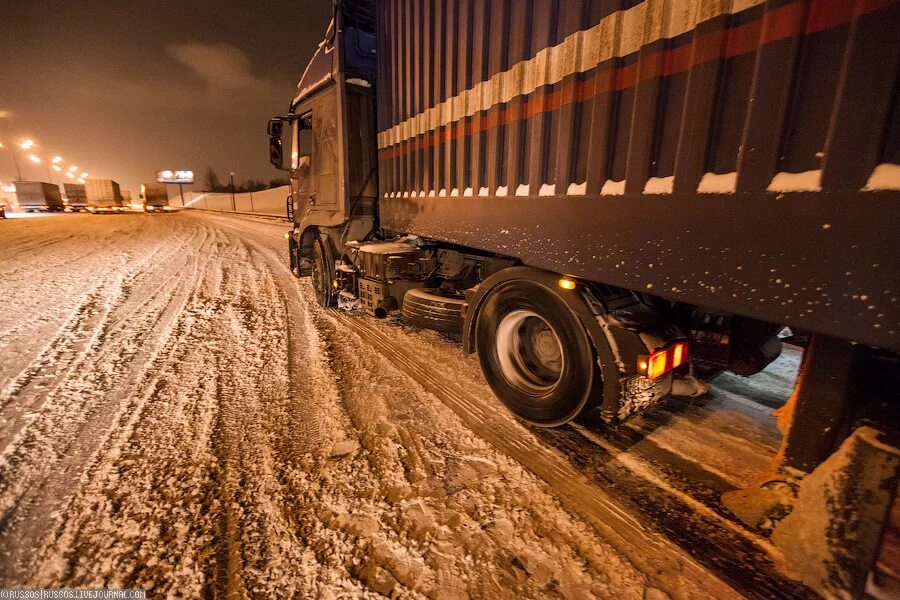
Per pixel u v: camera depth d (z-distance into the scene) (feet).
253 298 20.13
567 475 7.06
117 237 50.06
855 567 4.31
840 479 4.51
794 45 3.64
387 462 7.40
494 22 7.58
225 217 109.19
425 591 4.96
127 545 5.56
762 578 5.06
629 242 5.43
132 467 7.20
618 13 5.24
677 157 4.75
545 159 6.75
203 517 6.06
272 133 19.17
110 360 12.16
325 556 5.43
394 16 11.72
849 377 4.65
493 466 7.31
